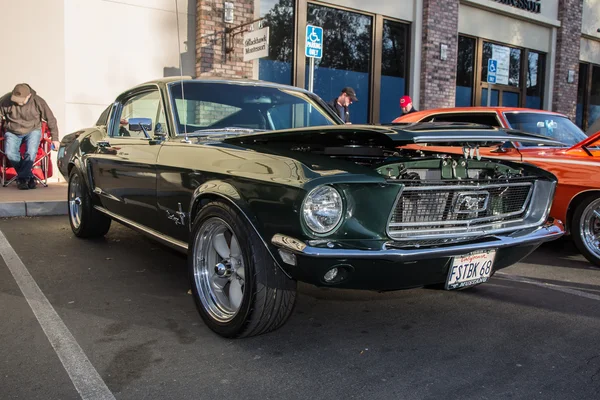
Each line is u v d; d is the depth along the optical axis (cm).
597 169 465
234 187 283
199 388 244
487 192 296
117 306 348
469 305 371
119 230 588
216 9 915
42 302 351
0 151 788
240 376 257
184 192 332
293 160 271
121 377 252
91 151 489
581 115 1708
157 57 908
